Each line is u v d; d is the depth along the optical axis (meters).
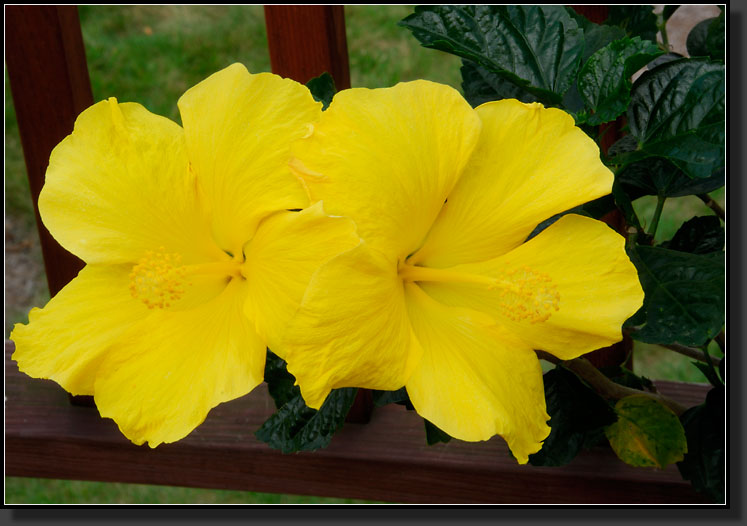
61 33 0.69
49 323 0.50
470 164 0.50
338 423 0.56
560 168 0.50
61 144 0.50
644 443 0.59
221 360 0.49
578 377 0.59
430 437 0.57
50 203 0.49
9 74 0.70
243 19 1.67
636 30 0.66
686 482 0.67
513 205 0.50
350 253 0.46
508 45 0.57
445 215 0.50
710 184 0.57
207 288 0.51
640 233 0.57
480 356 0.50
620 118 0.65
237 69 0.49
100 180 0.50
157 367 0.49
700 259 0.53
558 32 0.57
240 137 0.49
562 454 0.59
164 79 1.56
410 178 0.48
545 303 0.49
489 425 0.48
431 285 0.52
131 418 0.49
